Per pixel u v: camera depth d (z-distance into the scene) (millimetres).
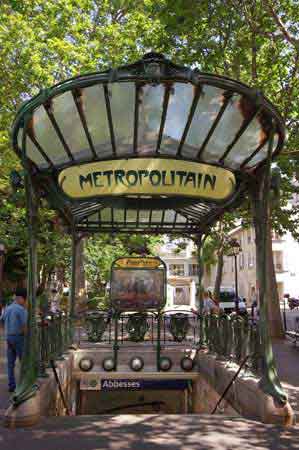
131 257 13125
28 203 6660
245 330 7867
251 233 52406
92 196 6781
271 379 6250
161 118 6316
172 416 6414
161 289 13000
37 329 6844
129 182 6699
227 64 13586
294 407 7047
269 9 9859
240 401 7234
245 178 7137
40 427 5844
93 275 27609
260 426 5883
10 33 15953
